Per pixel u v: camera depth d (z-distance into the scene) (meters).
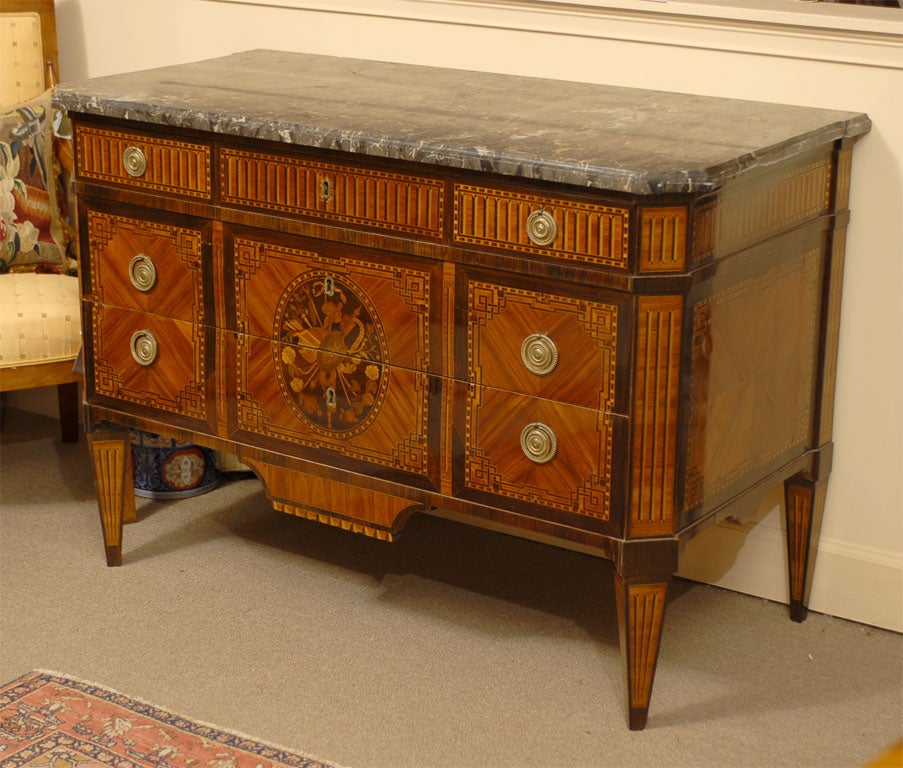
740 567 3.05
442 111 2.64
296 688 2.66
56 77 3.62
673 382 2.30
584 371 2.35
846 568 2.92
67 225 3.53
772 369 2.59
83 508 3.46
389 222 2.49
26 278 3.36
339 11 3.23
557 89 2.88
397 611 2.96
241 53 3.31
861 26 2.61
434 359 2.52
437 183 2.41
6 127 3.40
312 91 2.83
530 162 2.26
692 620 2.94
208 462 3.55
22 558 3.18
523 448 2.46
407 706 2.60
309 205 2.58
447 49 3.12
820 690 2.67
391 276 2.53
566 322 2.34
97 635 2.84
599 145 2.35
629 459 2.33
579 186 2.24
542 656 2.79
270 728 2.52
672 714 2.58
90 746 2.44
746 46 2.76
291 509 2.82
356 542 3.29
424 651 2.80
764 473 2.65
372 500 2.70
